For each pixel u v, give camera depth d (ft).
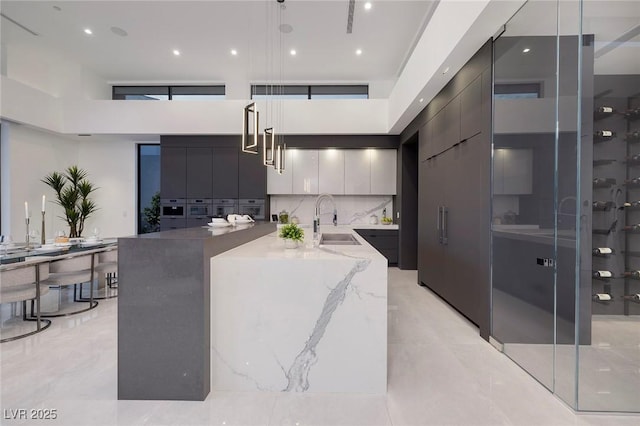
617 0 8.23
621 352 7.82
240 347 6.86
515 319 8.51
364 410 6.12
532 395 6.63
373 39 16.25
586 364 7.54
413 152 19.71
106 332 10.03
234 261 6.84
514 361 8.12
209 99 22.43
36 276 10.18
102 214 22.90
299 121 19.75
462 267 11.23
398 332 10.09
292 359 6.85
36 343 9.16
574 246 7.75
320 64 19.20
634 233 9.54
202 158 20.16
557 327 8.02
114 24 15.19
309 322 6.86
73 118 19.39
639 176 9.58
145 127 19.51
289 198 21.94
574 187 7.72
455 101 11.61
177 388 6.46
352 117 19.72
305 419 5.84
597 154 9.66
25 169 18.66
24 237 18.54
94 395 6.57
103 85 21.57
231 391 6.82
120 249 6.49
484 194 9.62
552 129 8.14
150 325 6.48
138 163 23.18
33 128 18.43
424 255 15.61
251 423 5.73
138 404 6.30
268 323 6.86
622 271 9.50
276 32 15.72
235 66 19.48
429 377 7.36
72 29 15.64
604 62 8.63
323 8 13.80
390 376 7.41
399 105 16.70
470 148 10.57
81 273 12.57
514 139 8.75
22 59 18.11
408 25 15.06
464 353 8.62
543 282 8.19
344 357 6.82
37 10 14.12
